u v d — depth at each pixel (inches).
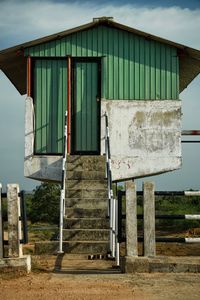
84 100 627.5
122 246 641.0
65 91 626.5
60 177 607.2
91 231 478.6
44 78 627.2
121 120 621.9
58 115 623.2
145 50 630.5
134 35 631.8
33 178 613.0
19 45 619.5
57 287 333.7
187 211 1107.3
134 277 368.2
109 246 462.0
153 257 386.9
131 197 395.2
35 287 334.0
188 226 959.0
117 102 623.8
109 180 512.7
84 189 540.4
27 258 386.6
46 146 618.8
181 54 633.0
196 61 642.8
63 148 596.1
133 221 393.4
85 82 628.7
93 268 412.2
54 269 406.3
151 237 392.5
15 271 380.2
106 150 569.9
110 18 621.0
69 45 629.9
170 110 624.1
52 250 468.8
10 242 385.1
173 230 905.5
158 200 1282.0
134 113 622.8
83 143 622.2
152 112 622.8
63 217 490.9
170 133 620.4
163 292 319.0
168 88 627.5
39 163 612.1
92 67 630.5
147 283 346.9
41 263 434.3
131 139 619.5
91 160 582.6
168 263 383.9
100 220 494.0
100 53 629.3
